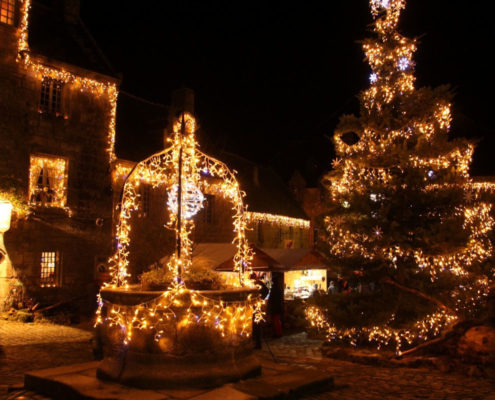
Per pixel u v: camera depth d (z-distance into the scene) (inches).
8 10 654.5
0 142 624.4
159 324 244.2
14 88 645.3
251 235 1100.5
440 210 393.1
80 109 713.0
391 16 434.9
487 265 430.3
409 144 415.8
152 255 709.9
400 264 401.7
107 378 250.7
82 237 695.1
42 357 365.1
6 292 603.8
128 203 323.3
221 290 259.9
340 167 446.0
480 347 338.0
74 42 751.1
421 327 390.9
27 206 636.1
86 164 713.0
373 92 432.5
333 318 402.9
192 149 291.1
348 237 413.1
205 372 243.0
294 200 1405.0
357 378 312.8
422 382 301.6
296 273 769.6
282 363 370.6
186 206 291.9
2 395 253.3
